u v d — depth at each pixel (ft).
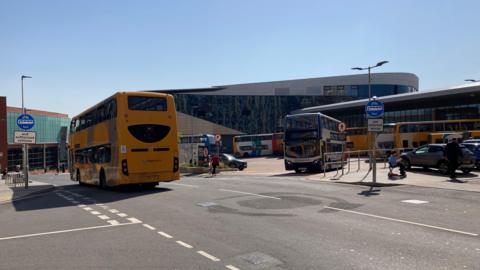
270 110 333.83
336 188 62.28
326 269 21.75
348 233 30.42
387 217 36.96
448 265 22.15
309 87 385.91
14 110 317.63
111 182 67.15
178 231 32.50
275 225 33.78
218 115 323.37
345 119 281.95
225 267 22.58
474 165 78.33
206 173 129.59
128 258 25.02
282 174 109.40
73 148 98.58
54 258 25.64
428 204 44.55
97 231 33.83
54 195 68.85
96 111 76.79
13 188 83.56
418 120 233.76
